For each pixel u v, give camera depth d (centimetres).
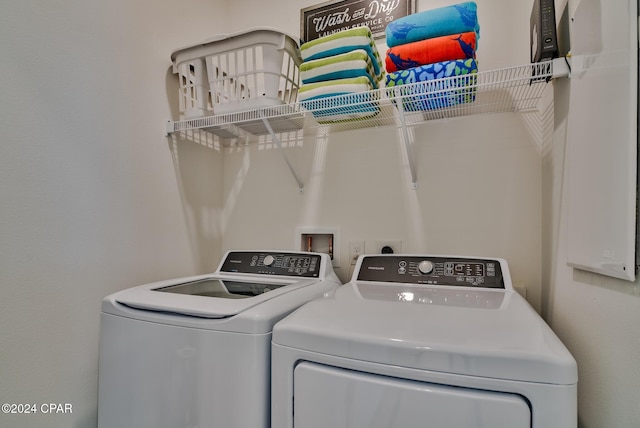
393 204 160
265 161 188
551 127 122
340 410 72
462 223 148
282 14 189
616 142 67
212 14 190
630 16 61
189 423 88
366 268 137
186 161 171
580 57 91
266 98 142
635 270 60
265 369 83
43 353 107
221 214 196
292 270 146
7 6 100
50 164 111
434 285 122
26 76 105
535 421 60
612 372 69
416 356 67
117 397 99
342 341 73
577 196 90
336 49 137
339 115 151
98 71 127
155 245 151
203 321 88
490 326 75
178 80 165
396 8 164
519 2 144
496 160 144
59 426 111
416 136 158
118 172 134
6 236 99
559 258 109
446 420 64
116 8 135
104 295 127
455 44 120
